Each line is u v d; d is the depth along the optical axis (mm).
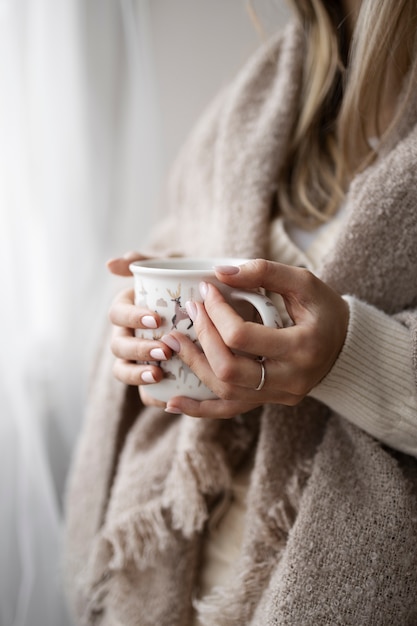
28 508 790
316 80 607
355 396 478
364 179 532
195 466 552
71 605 664
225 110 661
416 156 500
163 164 995
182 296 447
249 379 436
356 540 478
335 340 453
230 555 566
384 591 470
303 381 443
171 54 954
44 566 811
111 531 578
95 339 890
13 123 756
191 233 682
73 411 895
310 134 617
